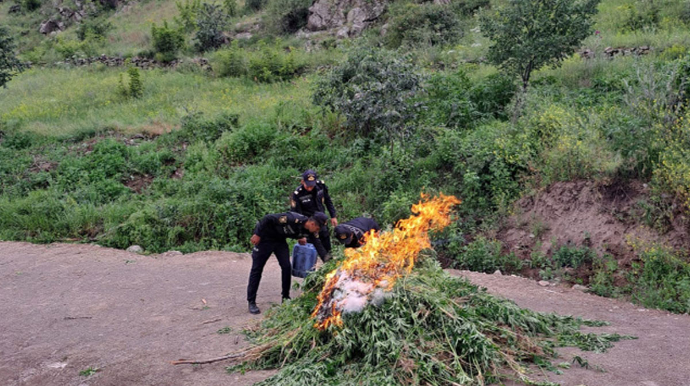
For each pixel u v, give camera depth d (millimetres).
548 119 10648
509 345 4734
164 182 12969
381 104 11656
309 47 22875
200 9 27047
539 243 8703
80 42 27750
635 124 9031
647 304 6875
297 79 19812
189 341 5645
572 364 4602
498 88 13008
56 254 10320
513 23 12281
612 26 17953
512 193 9844
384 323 4602
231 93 18797
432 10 20703
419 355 4336
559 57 12391
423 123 12500
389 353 4336
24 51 30672
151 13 32375
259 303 7008
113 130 16312
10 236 11602
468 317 4797
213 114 15977
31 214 12211
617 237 8164
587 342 5125
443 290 5207
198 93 19391
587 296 7328
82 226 11805
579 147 9289
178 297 7531
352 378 4262
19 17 36000
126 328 6289
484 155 10367
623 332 5676
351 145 12938
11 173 14023
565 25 11898
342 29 23219
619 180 8719
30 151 15203
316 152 12906
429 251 6867
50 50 28703
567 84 13672
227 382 4551
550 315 5684
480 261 8719
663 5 18516
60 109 18766
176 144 14914
